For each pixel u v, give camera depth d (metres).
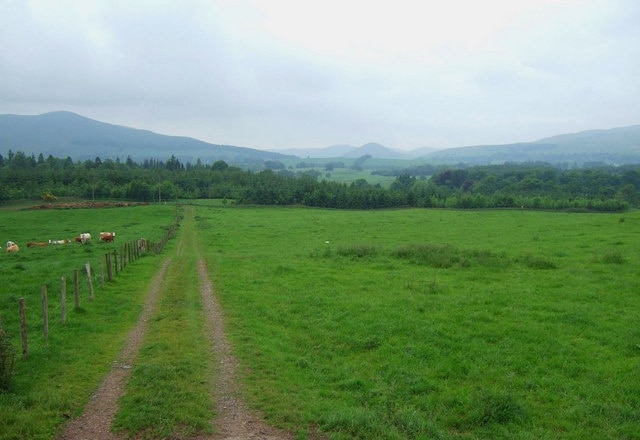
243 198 129.00
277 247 48.50
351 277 28.25
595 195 130.25
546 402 12.74
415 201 121.00
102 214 90.56
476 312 20.12
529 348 16.23
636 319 18.80
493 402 12.16
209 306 22.69
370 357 16.08
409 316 19.75
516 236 49.22
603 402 12.52
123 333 18.52
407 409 12.28
